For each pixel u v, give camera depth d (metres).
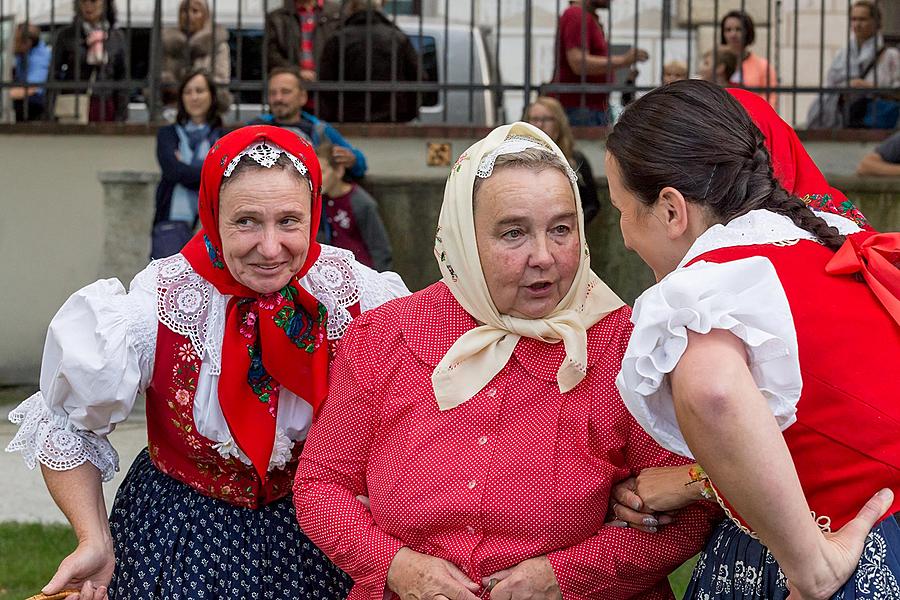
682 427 2.09
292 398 2.88
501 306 2.64
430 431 2.63
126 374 2.76
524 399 2.63
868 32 9.31
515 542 2.59
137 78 9.70
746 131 2.37
